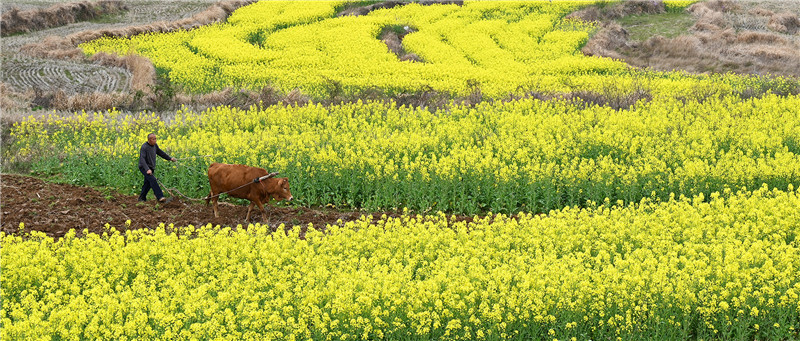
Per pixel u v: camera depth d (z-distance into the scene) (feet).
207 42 125.18
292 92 87.40
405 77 102.42
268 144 59.47
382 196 52.65
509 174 51.83
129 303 32.53
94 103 83.30
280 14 150.20
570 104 78.48
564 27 139.54
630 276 32.99
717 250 36.47
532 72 111.65
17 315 30.99
